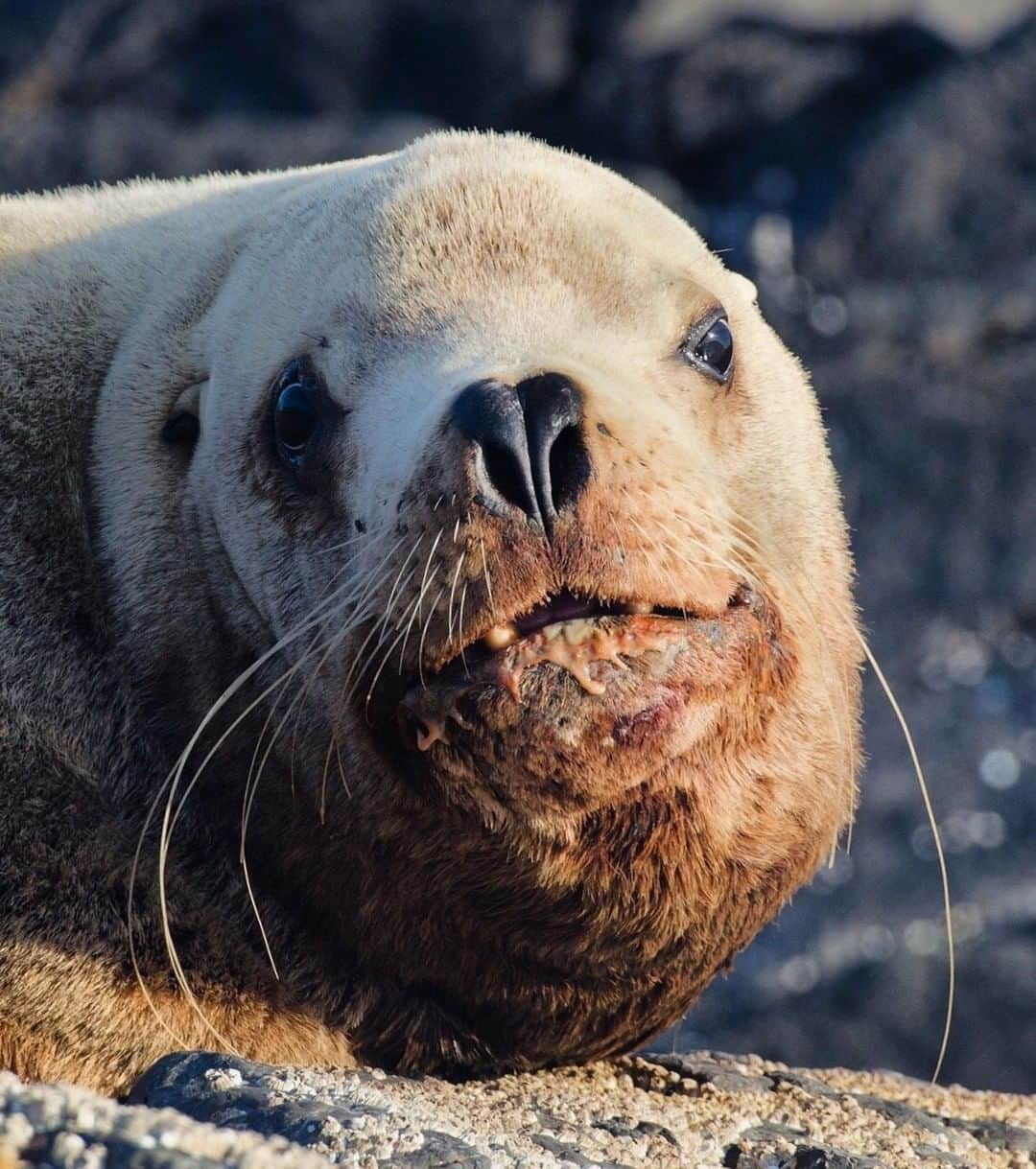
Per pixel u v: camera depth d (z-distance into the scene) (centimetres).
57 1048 2680
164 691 2884
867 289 8831
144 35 9494
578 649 2320
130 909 2745
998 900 7256
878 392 8500
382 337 2634
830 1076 3241
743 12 9988
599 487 2295
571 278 2672
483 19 9594
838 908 7188
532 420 2298
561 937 2681
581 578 2303
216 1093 2233
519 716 2336
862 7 10062
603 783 2391
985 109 9162
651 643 2345
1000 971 7025
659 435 2391
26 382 3058
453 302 2630
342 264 2739
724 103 9350
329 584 2638
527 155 2911
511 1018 2828
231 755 2805
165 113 9356
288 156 8962
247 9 9600
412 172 2858
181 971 2731
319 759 2666
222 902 2795
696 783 2505
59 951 2697
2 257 3241
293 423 2692
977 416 8444
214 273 3059
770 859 2720
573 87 9569
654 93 9362
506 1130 2391
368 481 2511
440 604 2314
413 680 2408
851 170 9062
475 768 2414
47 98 9312
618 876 2558
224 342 2884
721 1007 6938
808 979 7006
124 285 3172
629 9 9706
